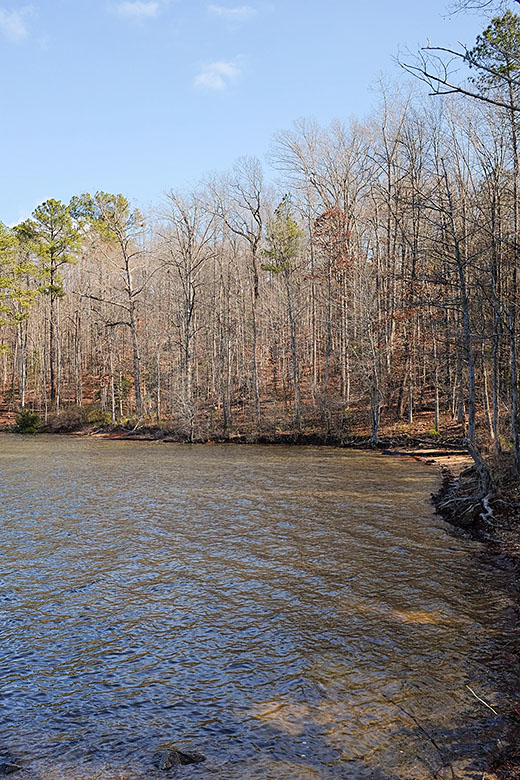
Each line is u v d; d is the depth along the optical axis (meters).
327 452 35.03
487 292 22.91
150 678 8.18
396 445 34.91
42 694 7.78
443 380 38.41
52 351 64.38
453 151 33.81
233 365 57.12
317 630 9.63
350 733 6.76
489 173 25.41
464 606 10.52
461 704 7.30
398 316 36.88
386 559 13.40
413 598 10.96
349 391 43.03
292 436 39.91
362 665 8.41
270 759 6.30
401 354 37.78
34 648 9.14
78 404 57.50
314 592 11.35
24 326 68.56
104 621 10.13
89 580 12.18
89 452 36.41
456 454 30.88
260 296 53.44
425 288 31.53
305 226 56.84
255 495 21.19
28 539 15.32
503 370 26.77
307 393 49.28
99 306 60.94
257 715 7.19
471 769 6.02
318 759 6.28
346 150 45.34
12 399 64.56
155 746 6.59
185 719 7.14
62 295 60.06
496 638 9.16
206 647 9.10
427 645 8.98
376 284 41.72
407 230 35.31
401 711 7.18
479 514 16.31
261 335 53.00
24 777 6.04
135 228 54.28
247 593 11.37
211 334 51.38
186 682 8.05
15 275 59.72
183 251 48.06
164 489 22.64
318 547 14.38
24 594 11.41
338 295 43.91
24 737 6.79
